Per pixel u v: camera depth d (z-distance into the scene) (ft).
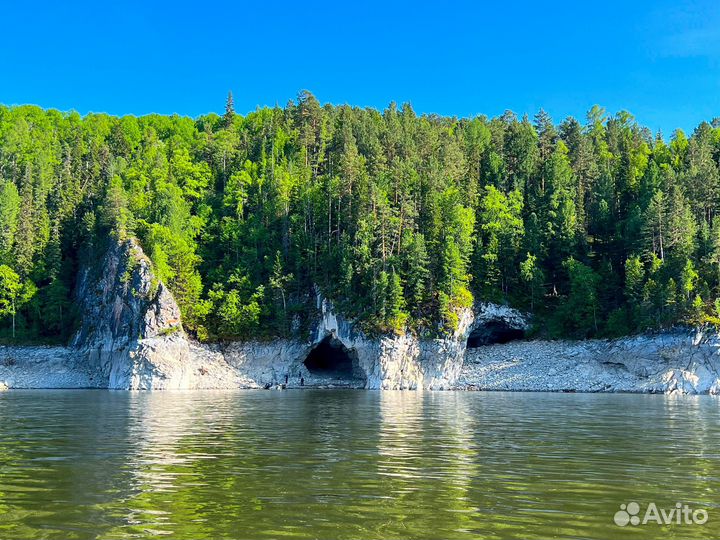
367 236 346.33
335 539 46.42
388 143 441.68
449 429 119.55
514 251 373.81
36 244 388.16
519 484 65.57
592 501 58.29
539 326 352.28
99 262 362.33
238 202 401.29
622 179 420.77
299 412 161.38
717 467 76.54
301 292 358.43
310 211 383.04
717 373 283.79
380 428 120.88
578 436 108.37
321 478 68.23
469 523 50.75
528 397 243.60
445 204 370.53
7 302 365.40
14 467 74.59
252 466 75.56
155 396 242.17
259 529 48.78
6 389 316.19
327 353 366.43
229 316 336.90
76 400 212.84
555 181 412.98
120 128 537.24
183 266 344.08
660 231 341.62
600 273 360.07
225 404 193.16
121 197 368.27
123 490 62.03
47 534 47.29
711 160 423.64
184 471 72.23
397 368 316.40
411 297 331.16
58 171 452.76
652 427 124.77
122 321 323.98
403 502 57.47
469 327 337.31
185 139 576.20
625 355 305.12
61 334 362.74
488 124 551.18
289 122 498.69
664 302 301.43
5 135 526.98
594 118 567.18
